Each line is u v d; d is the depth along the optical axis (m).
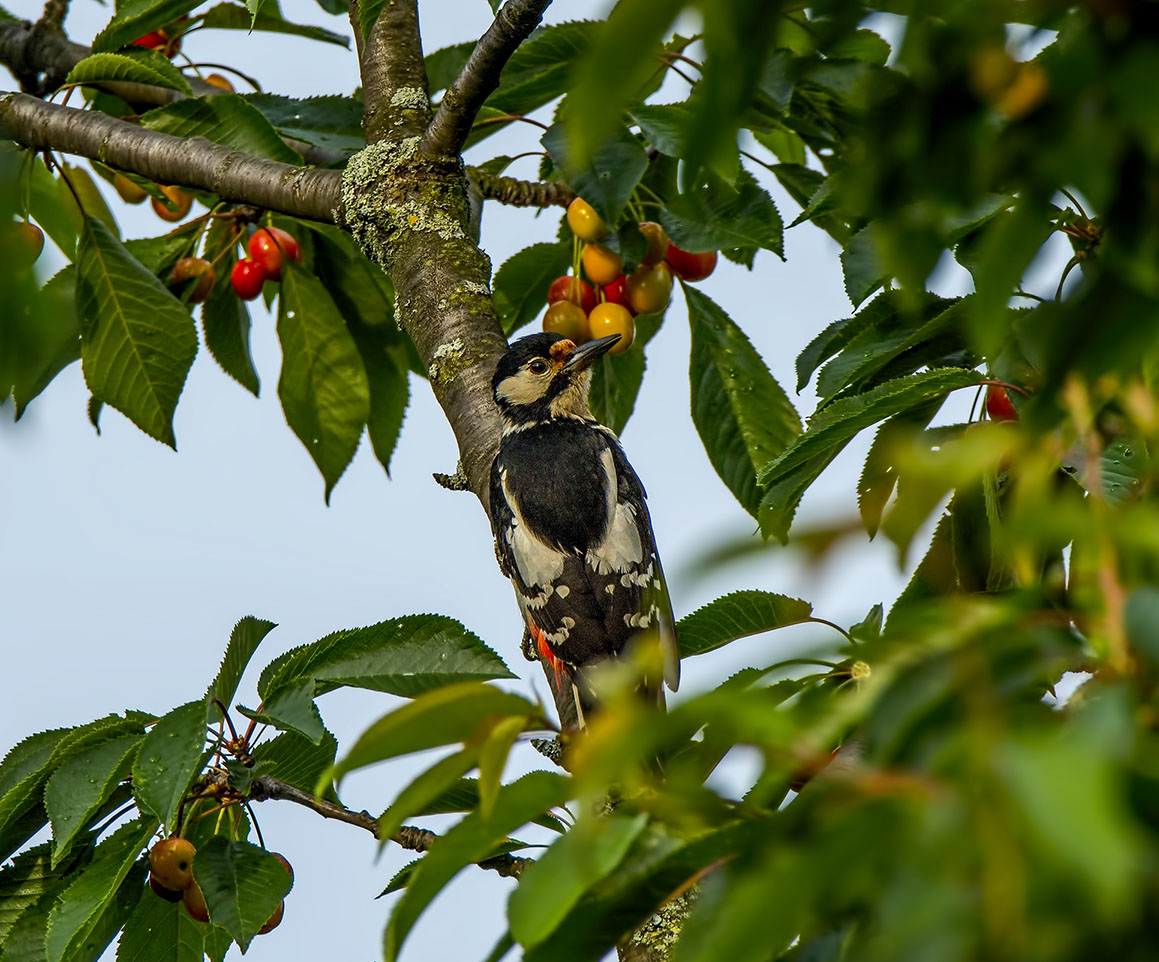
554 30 9.44
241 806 8.34
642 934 6.61
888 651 2.62
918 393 6.04
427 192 10.40
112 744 7.58
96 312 10.15
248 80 12.07
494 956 3.47
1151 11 2.43
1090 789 1.81
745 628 7.11
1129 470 4.83
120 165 11.10
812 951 3.28
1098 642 2.50
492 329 10.07
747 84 2.37
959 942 1.96
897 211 2.89
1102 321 2.59
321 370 11.71
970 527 6.50
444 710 2.97
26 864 8.05
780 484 6.51
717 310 10.69
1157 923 1.92
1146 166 2.50
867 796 2.30
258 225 11.50
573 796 3.32
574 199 9.90
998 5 2.57
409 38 11.20
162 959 8.26
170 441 10.36
